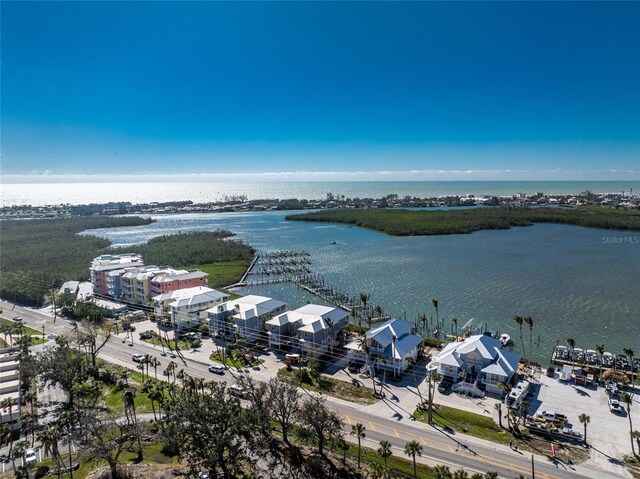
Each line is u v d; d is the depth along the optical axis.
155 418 90.38
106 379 112.31
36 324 159.62
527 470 73.62
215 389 86.25
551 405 94.75
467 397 99.19
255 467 75.50
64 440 86.19
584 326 147.38
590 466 74.44
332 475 73.19
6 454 83.25
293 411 82.12
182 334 143.88
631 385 101.25
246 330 134.75
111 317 164.25
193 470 73.81
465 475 64.25
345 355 123.88
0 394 98.62
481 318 157.12
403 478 71.19
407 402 97.75
